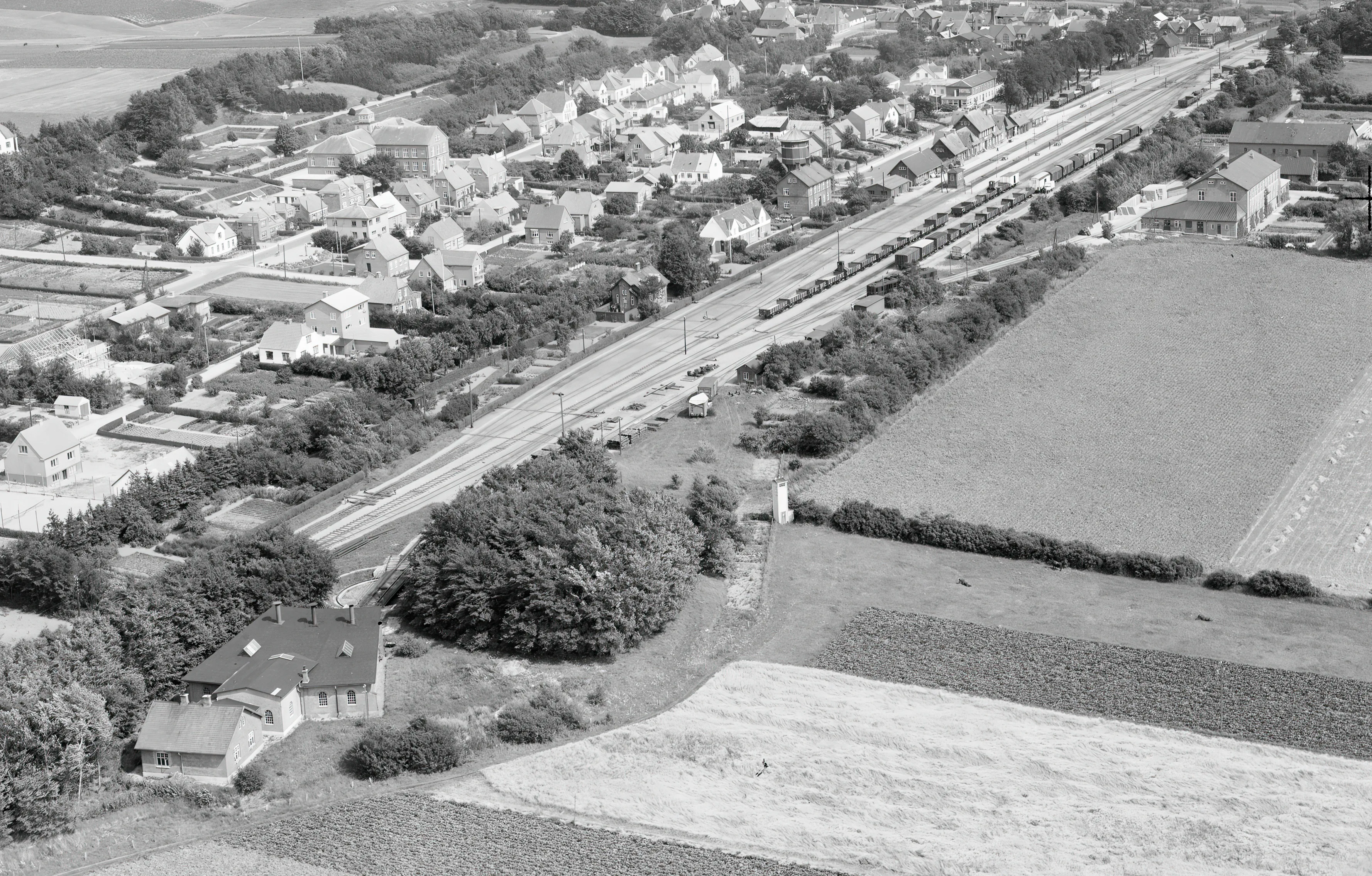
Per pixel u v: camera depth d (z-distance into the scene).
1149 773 158.38
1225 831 148.88
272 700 164.88
